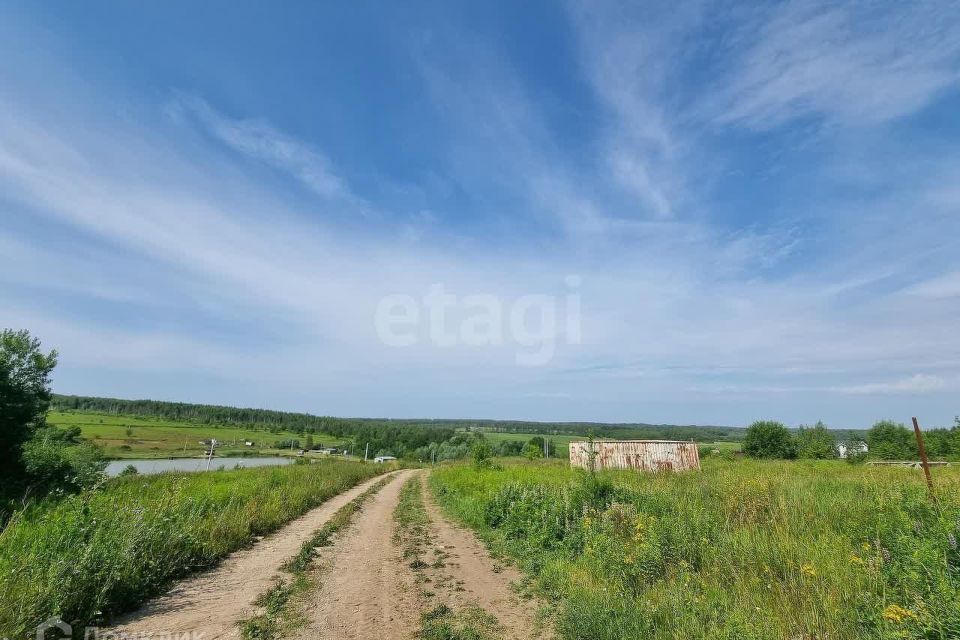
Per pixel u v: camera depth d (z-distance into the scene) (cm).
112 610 579
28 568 546
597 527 928
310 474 2556
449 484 2262
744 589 586
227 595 666
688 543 762
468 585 754
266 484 1845
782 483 1256
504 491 1407
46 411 1625
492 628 573
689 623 500
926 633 421
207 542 870
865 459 3434
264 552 939
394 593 703
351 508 1603
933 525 631
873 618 468
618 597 604
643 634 500
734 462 3409
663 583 648
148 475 2147
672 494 1181
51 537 632
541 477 2081
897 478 1362
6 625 453
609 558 751
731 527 870
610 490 1159
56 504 965
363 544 1054
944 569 518
